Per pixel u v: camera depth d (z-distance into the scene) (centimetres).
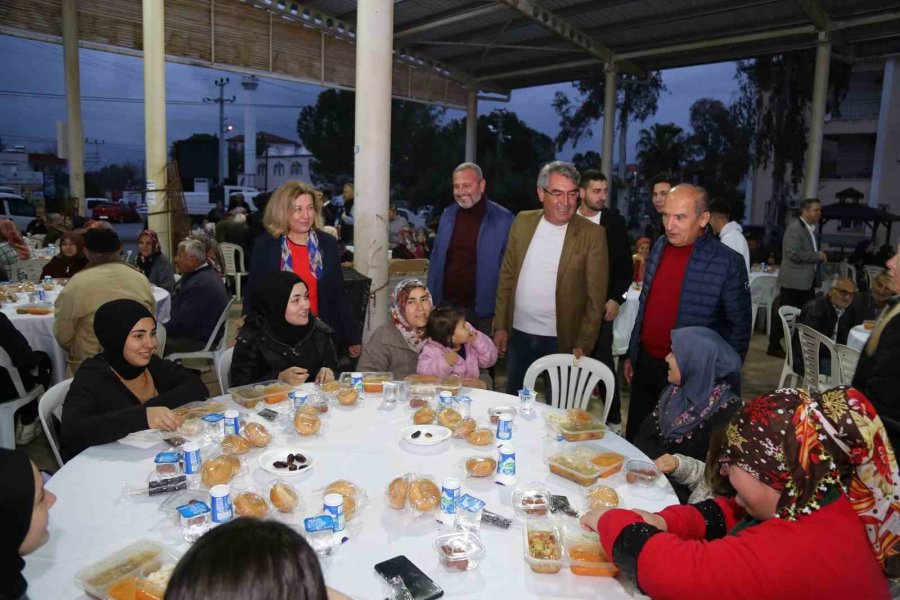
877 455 113
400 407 237
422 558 136
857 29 884
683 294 288
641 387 313
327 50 1002
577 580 131
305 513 152
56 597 121
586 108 2108
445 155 2827
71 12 833
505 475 173
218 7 861
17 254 656
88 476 174
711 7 845
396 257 846
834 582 108
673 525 148
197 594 62
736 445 122
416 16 945
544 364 304
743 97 2003
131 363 225
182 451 184
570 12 891
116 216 2645
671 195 283
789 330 495
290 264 318
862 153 1911
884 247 1159
